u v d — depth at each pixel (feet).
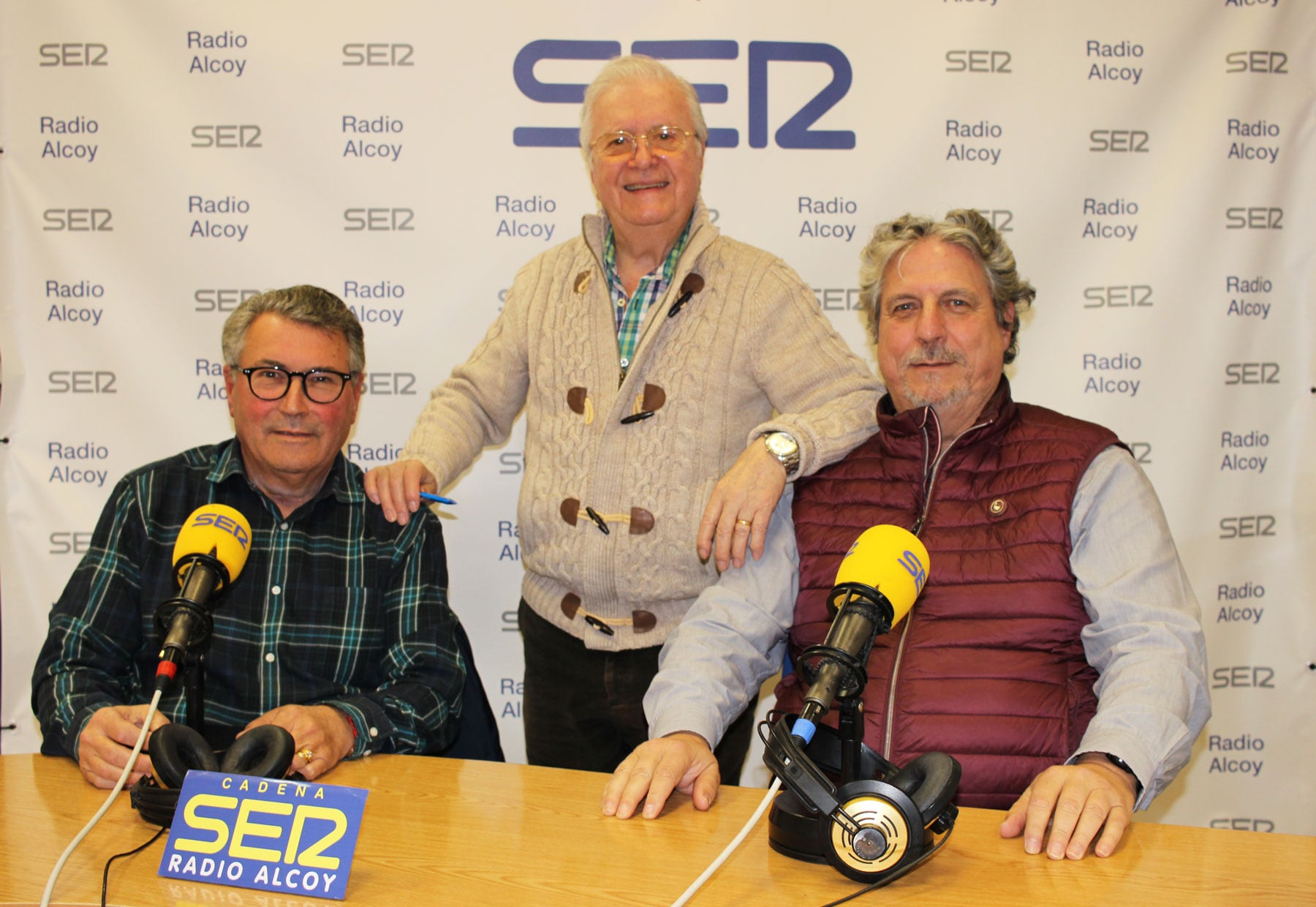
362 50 8.91
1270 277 8.93
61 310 8.91
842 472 6.15
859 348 9.09
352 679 6.46
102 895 3.72
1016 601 5.47
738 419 7.11
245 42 8.87
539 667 7.46
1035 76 8.89
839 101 8.93
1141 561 5.36
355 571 6.57
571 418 7.15
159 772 4.29
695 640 5.55
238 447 6.68
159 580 6.30
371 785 4.94
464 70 8.94
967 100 8.90
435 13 8.89
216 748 6.22
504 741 9.39
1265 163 8.87
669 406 6.94
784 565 5.93
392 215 9.02
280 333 6.28
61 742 5.37
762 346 7.02
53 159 8.87
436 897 3.71
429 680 6.17
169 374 8.98
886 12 8.87
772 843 4.16
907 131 8.93
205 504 6.50
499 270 9.08
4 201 8.87
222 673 6.27
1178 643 4.99
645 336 6.98
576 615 7.14
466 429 7.59
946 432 6.13
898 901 3.66
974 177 8.95
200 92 8.89
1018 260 8.98
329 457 6.52
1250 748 9.02
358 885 3.81
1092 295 8.97
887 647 5.54
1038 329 9.00
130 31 8.84
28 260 8.91
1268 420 8.98
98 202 8.90
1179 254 8.91
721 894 3.73
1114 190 8.94
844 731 3.98
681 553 6.85
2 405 8.90
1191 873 3.91
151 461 8.99
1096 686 5.25
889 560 4.03
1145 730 4.57
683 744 4.83
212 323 8.99
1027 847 4.09
